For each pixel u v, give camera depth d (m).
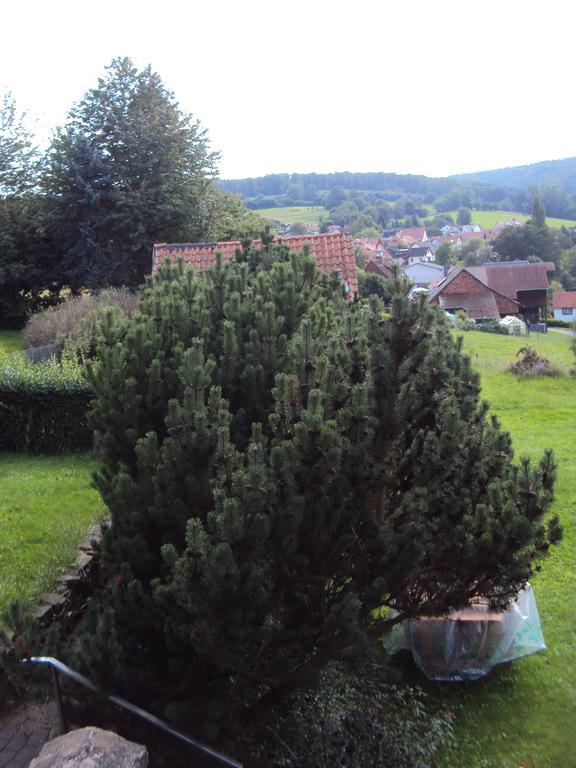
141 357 5.63
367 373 4.73
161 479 4.47
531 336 37.03
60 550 6.80
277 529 4.04
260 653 4.24
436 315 4.68
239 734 4.49
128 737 4.29
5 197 27.47
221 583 3.66
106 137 26.05
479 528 4.70
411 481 5.04
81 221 25.89
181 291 6.75
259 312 5.82
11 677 4.14
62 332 15.26
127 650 4.20
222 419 4.57
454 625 6.05
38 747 4.51
